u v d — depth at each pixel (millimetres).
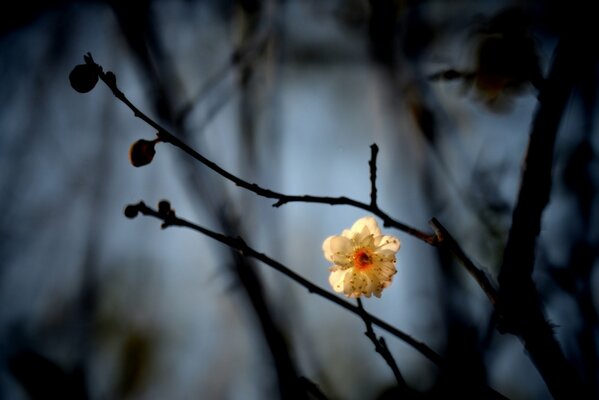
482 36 511
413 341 473
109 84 470
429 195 556
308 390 482
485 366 486
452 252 474
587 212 515
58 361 563
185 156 541
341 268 519
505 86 508
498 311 467
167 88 554
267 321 496
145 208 483
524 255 473
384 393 536
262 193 475
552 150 480
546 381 462
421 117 551
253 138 556
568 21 490
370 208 480
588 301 493
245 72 564
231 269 521
